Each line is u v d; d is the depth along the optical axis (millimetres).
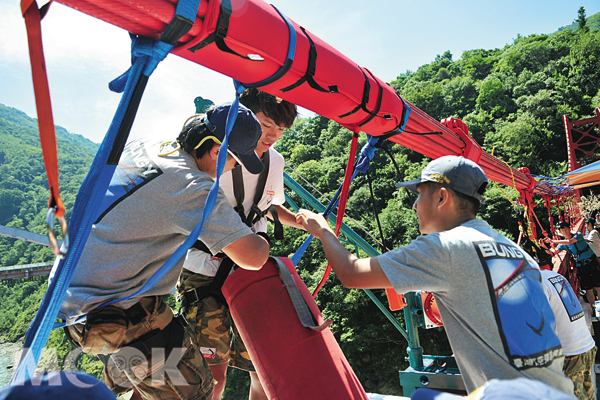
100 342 1194
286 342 1415
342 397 1321
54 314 864
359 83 1658
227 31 1075
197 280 1837
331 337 1508
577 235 6348
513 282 1255
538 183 7934
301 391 1333
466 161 1485
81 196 863
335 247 1585
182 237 1355
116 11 849
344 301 30500
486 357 1225
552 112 51938
